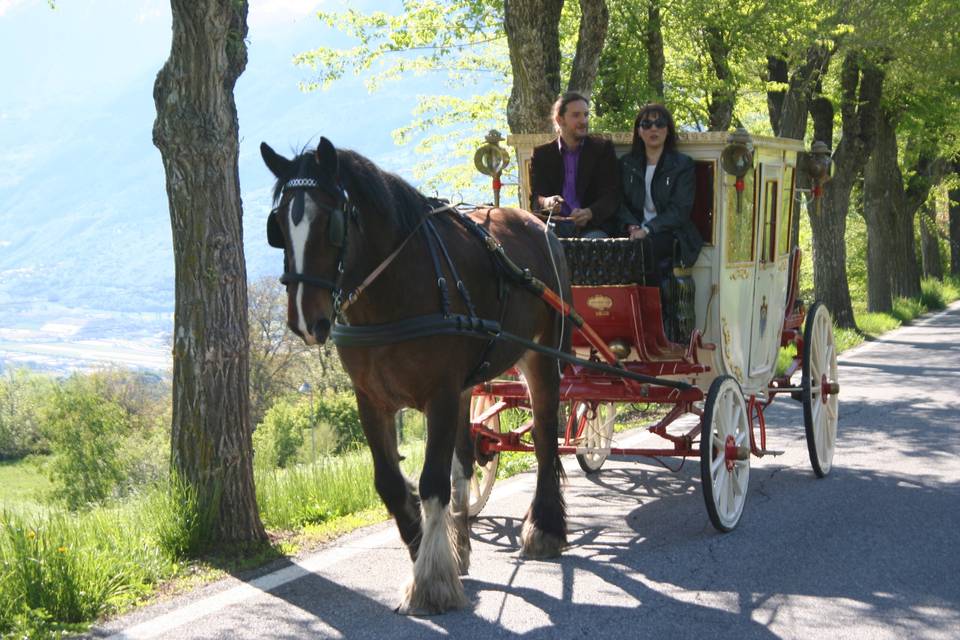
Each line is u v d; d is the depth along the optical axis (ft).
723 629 16.47
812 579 18.98
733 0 59.06
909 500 25.09
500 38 64.54
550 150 24.63
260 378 134.41
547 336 21.59
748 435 25.05
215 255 21.22
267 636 16.28
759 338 26.96
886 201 95.81
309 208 15.48
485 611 17.39
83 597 17.43
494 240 19.33
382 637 16.19
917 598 17.87
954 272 167.63
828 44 67.82
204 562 20.42
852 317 79.61
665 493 26.50
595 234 23.93
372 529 23.13
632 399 23.47
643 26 56.90
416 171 76.07
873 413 39.11
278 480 26.22
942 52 72.84
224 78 21.27
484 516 24.44
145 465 128.36
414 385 17.40
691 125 67.10
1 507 21.67
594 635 16.24
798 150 28.66
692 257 23.48
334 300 15.70
